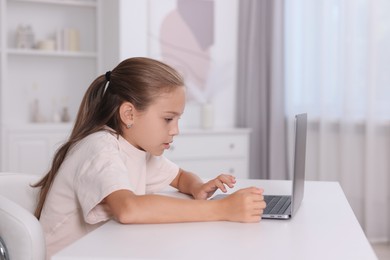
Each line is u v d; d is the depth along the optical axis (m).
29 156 3.59
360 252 0.99
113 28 3.82
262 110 4.10
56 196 1.40
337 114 3.76
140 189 1.49
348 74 3.63
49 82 4.02
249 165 4.15
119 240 1.04
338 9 3.70
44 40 3.86
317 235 1.11
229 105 4.23
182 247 1.00
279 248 1.01
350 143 3.67
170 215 1.19
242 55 4.17
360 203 3.69
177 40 3.98
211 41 4.13
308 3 3.86
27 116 3.96
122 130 1.42
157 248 0.99
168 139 1.39
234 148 3.92
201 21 4.08
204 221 1.21
